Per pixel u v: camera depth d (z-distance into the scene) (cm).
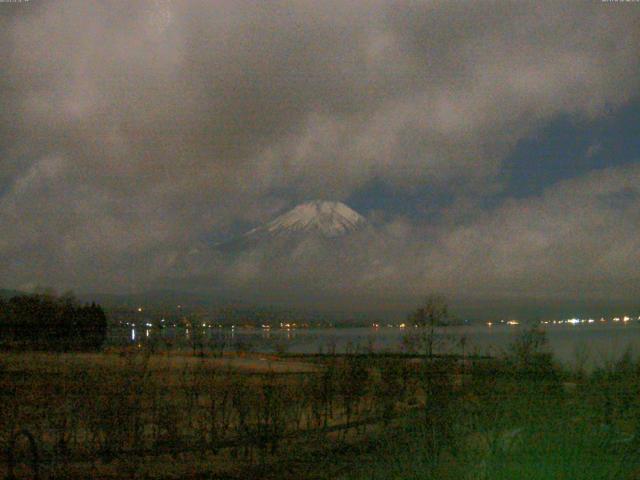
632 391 1084
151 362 2092
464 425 1107
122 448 1266
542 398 1102
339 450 1289
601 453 913
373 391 1586
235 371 1808
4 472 1120
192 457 1258
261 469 1184
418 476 988
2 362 1941
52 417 1320
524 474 882
